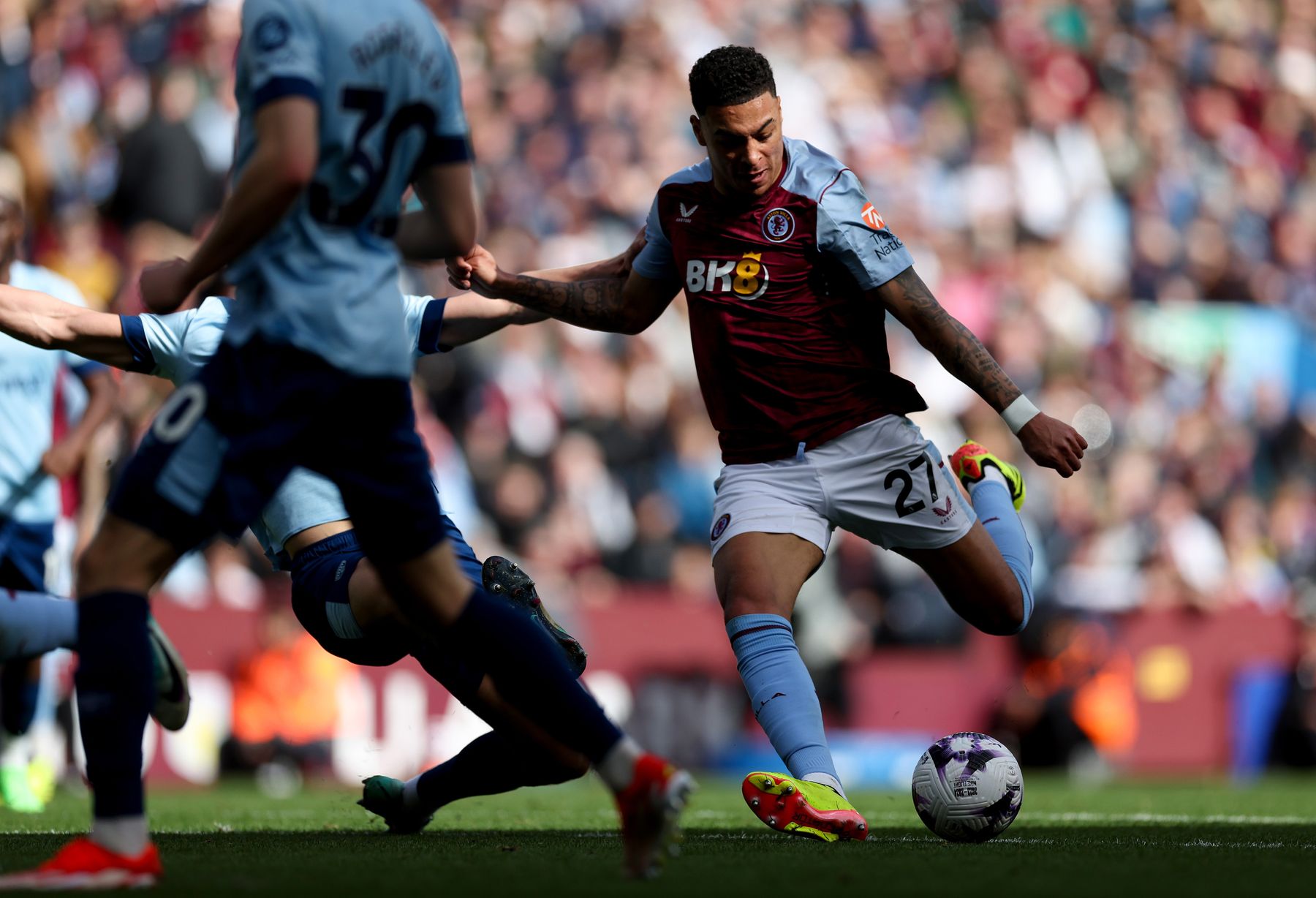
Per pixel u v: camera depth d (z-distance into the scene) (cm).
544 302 1675
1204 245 6022
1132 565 4362
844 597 3841
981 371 1623
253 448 1059
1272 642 3959
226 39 4669
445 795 1645
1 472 2291
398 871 1191
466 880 1118
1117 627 3816
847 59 5912
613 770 1084
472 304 1669
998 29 6334
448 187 1149
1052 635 3716
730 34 5794
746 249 1612
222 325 1504
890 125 5769
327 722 3228
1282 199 6481
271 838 1588
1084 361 5103
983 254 5491
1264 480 5288
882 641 3784
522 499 3869
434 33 1127
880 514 1658
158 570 1082
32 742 2519
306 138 1034
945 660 3750
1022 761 3716
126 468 1079
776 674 1566
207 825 1844
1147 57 6544
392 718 3278
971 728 3738
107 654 1064
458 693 1582
